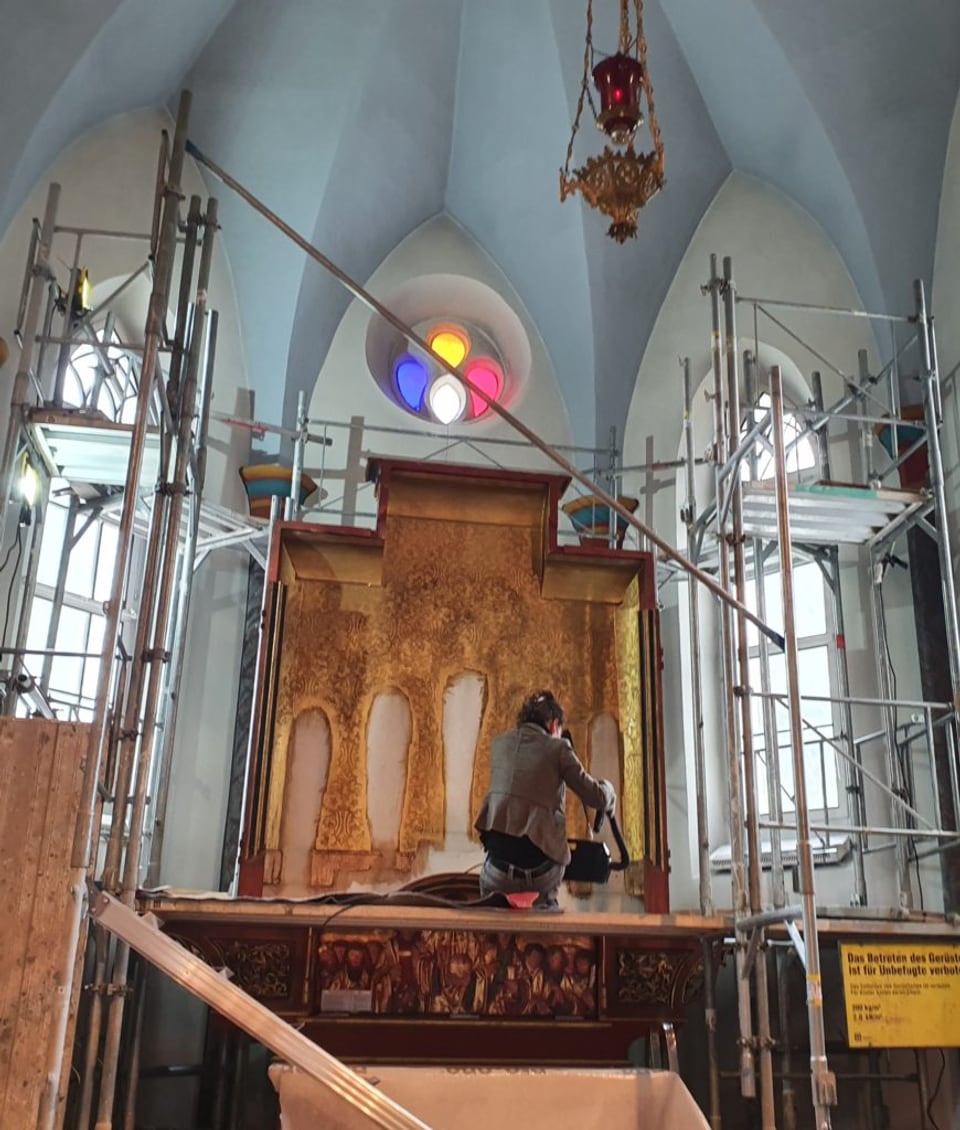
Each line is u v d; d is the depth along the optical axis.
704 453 12.87
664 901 9.20
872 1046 7.48
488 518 10.57
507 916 7.60
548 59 12.70
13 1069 5.59
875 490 9.83
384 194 13.45
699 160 13.38
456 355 13.87
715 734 11.99
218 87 12.49
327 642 10.09
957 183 11.55
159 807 9.78
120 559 6.68
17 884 5.83
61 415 9.59
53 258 11.26
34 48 10.59
